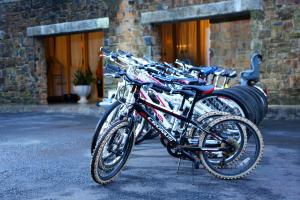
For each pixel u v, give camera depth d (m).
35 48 9.53
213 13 7.04
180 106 3.30
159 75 3.53
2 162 3.81
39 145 4.67
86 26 8.66
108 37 8.47
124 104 3.18
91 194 2.80
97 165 2.88
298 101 6.63
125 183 3.04
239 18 7.16
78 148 4.45
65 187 2.97
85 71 10.45
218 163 3.18
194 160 3.12
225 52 7.41
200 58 9.27
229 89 4.00
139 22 8.03
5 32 9.89
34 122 6.85
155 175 3.25
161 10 7.69
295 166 3.43
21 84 9.81
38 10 9.32
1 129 6.09
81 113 8.05
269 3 6.71
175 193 2.79
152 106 3.13
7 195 2.81
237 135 3.23
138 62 3.92
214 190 2.83
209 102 3.81
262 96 4.71
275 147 4.23
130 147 3.15
